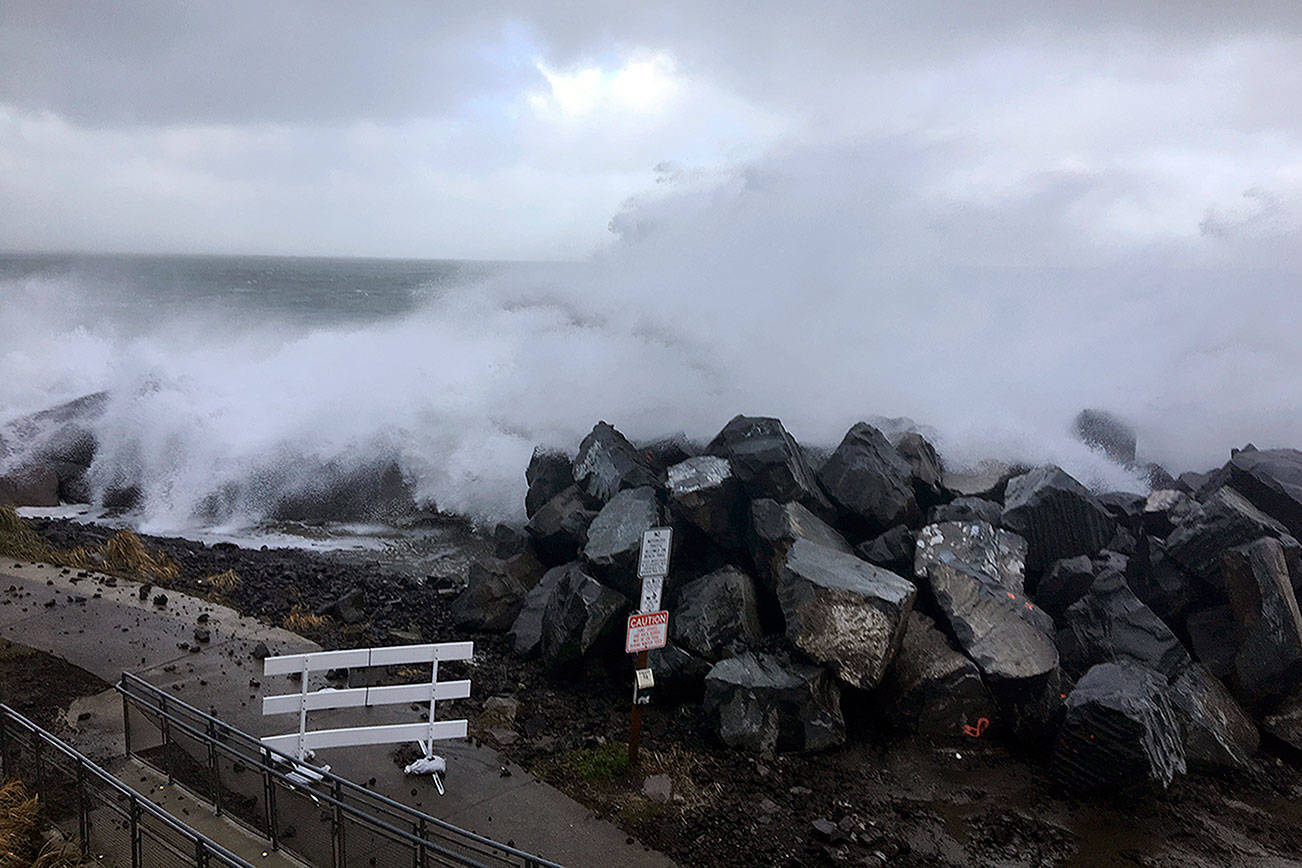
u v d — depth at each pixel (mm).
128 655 9195
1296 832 7566
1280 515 11070
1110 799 7809
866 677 8406
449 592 11859
